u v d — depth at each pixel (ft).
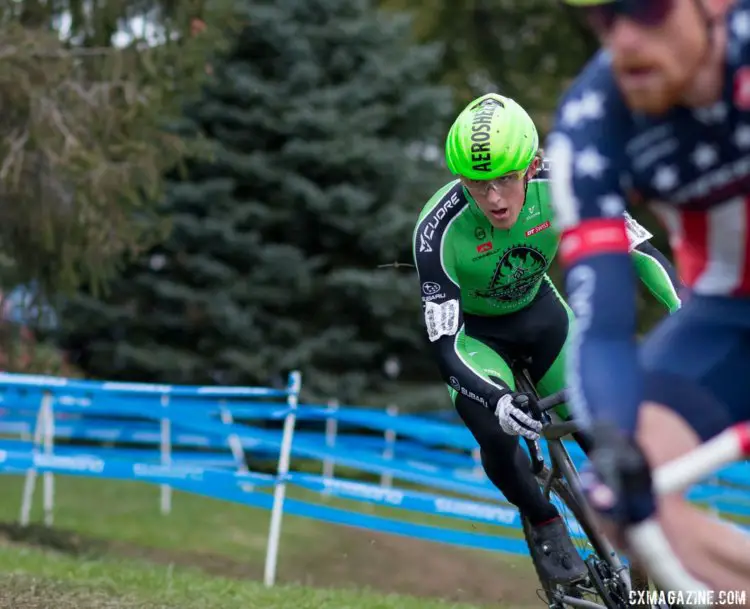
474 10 163.43
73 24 75.92
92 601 38.27
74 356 115.14
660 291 32.30
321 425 114.42
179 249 111.24
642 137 16.37
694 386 17.29
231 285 112.37
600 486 16.07
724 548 16.65
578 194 16.66
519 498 31.83
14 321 79.61
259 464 106.11
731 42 15.53
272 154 114.11
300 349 111.24
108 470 54.65
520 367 35.70
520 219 32.73
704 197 16.60
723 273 17.29
